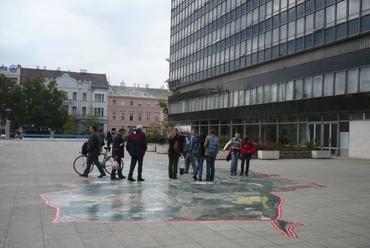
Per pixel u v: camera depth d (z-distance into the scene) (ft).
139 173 44.78
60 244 19.71
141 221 24.94
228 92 159.84
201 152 46.57
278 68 128.88
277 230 23.48
